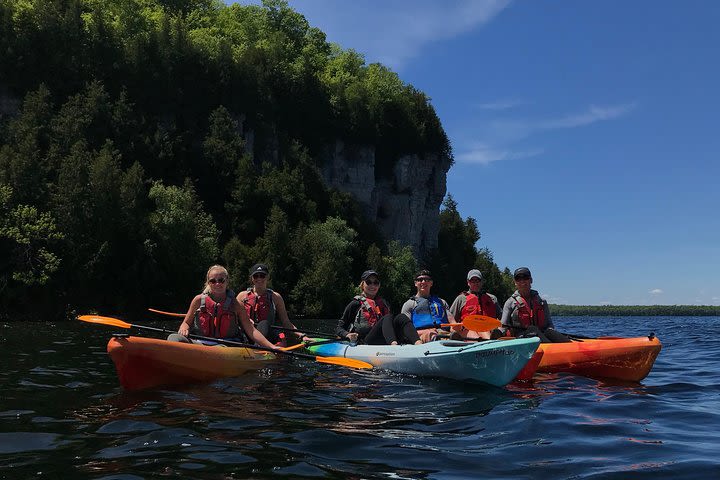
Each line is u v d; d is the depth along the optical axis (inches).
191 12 3107.8
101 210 1553.9
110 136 1972.2
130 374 208.8
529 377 258.2
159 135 2106.3
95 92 1957.4
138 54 2245.3
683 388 242.7
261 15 3253.0
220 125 2295.8
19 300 1402.6
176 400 190.4
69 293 1499.8
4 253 1441.9
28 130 1743.4
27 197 1513.3
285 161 2390.5
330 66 3292.3
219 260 1905.8
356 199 2768.2
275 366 281.7
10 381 229.0
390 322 287.6
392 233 2918.3
